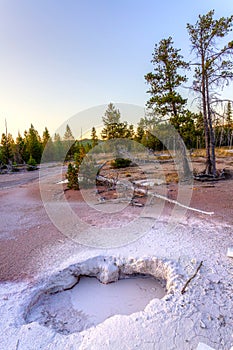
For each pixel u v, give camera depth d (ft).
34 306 10.71
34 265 13.21
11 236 17.80
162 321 8.79
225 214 21.03
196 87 37.14
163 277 12.67
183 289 10.52
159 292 12.21
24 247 15.70
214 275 11.53
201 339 7.99
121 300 11.67
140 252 14.15
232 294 10.13
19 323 9.01
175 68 38.81
